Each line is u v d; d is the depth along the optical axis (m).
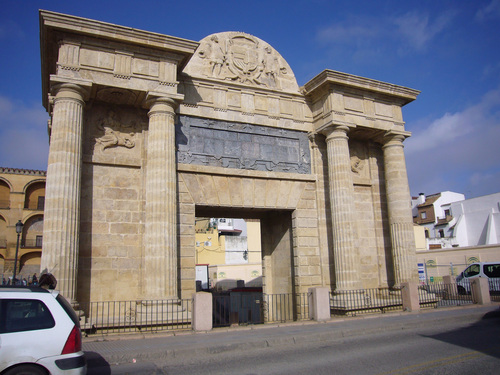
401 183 24.20
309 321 17.41
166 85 18.95
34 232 55.06
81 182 18.42
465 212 59.28
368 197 25.17
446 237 56.31
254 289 34.34
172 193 18.31
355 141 25.55
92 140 18.98
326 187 23.58
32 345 7.55
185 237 19.64
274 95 23.38
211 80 21.83
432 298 22.30
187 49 19.20
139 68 18.69
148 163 18.50
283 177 22.53
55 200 16.30
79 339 8.07
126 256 18.56
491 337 13.90
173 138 18.98
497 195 55.47
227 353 12.23
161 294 16.97
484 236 54.66
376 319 17.91
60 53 17.41
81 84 17.38
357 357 11.37
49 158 16.78
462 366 10.13
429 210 65.12
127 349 12.02
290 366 10.53
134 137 19.80
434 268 41.44
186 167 20.19
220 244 60.47
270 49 24.14
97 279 17.89
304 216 22.88
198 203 20.41
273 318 24.45
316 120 23.80
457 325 16.81
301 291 21.86
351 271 21.00
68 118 17.05
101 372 10.20
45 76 20.00
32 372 7.43
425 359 10.93
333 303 20.70
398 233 23.66
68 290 15.88
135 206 19.20
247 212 24.91
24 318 7.78
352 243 21.34
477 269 30.42
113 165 19.16
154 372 10.16
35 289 8.30
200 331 15.12
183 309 17.06
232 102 22.20
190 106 21.08
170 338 14.02
